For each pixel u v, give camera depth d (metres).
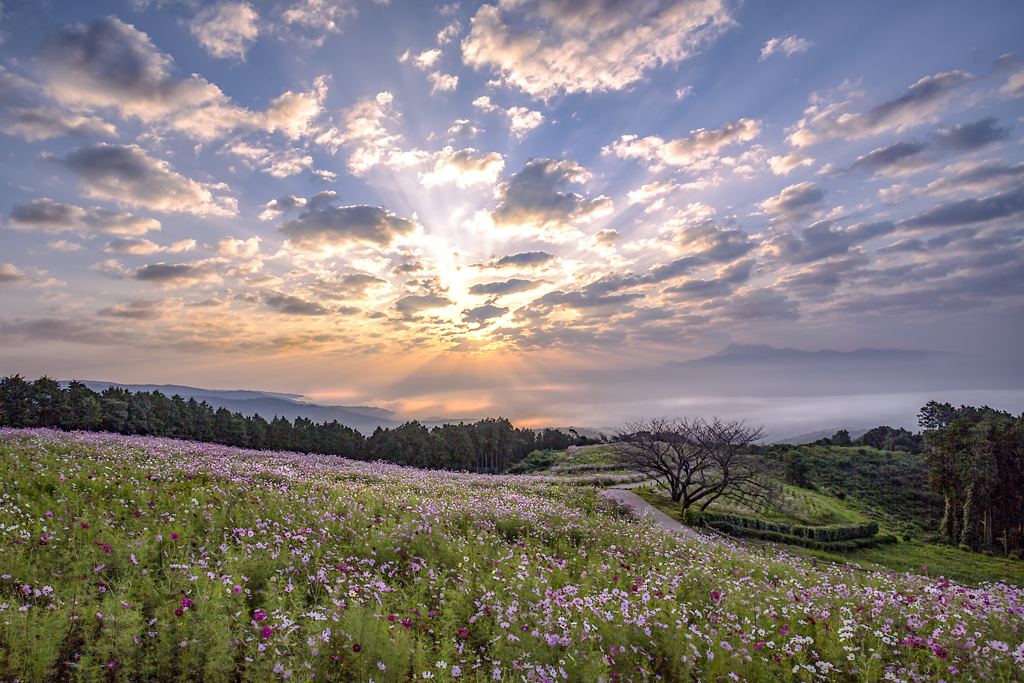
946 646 8.38
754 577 15.30
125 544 8.90
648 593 10.77
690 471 39.34
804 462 66.75
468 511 18.86
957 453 49.62
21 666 5.53
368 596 9.02
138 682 5.77
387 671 6.69
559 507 24.86
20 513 10.33
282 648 6.57
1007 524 44.53
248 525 12.23
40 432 26.78
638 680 7.63
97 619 6.56
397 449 77.00
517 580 11.01
